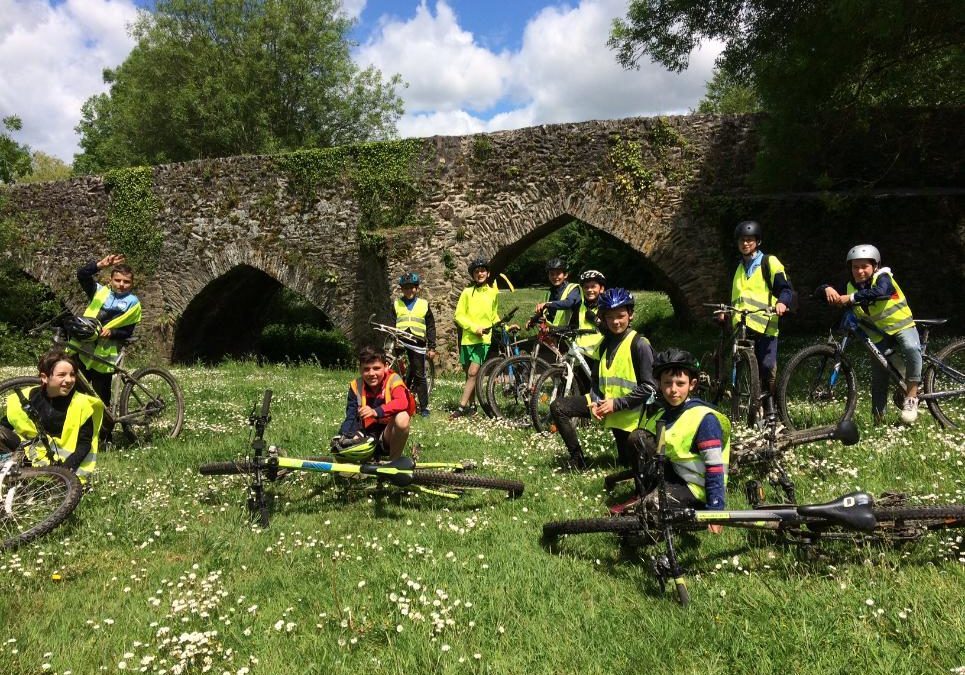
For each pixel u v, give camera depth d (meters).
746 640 2.60
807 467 4.57
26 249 18.06
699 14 12.09
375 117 30.83
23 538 3.71
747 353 5.72
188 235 16.78
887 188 12.77
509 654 2.62
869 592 2.87
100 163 34.00
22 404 4.31
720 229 13.05
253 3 28.23
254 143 28.22
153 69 27.73
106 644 2.72
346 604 2.99
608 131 13.77
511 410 7.41
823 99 10.97
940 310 11.98
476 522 4.04
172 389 6.77
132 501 4.48
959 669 2.31
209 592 3.18
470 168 14.56
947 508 3.19
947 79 11.16
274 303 25.09
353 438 4.49
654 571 3.17
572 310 7.27
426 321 8.19
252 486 4.37
